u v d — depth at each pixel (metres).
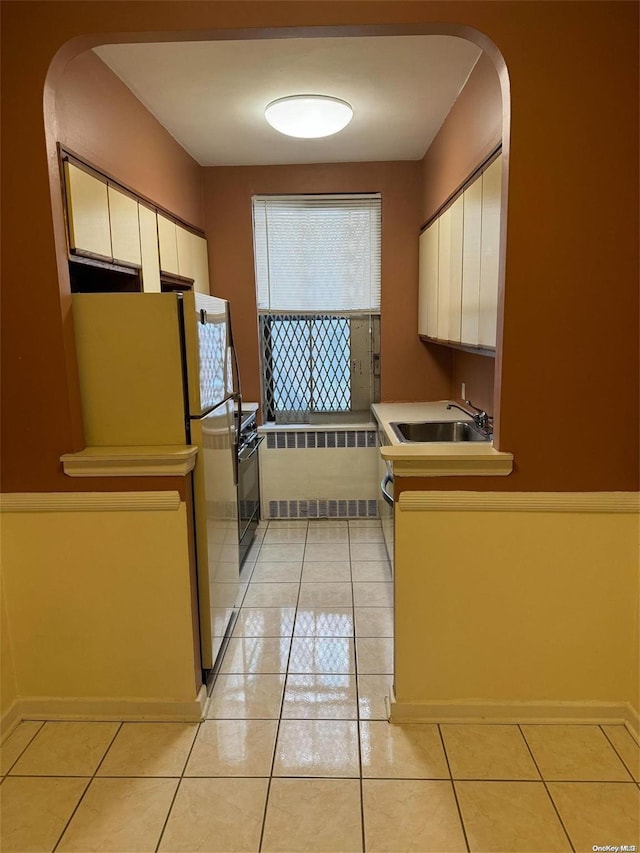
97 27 1.71
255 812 1.68
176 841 1.59
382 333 4.13
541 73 1.71
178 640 2.07
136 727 2.06
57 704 2.12
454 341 2.88
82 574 2.05
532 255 1.79
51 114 1.80
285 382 4.27
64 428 1.95
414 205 3.98
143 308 1.98
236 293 4.11
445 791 1.75
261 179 3.98
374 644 2.59
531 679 2.04
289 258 4.12
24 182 1.79
